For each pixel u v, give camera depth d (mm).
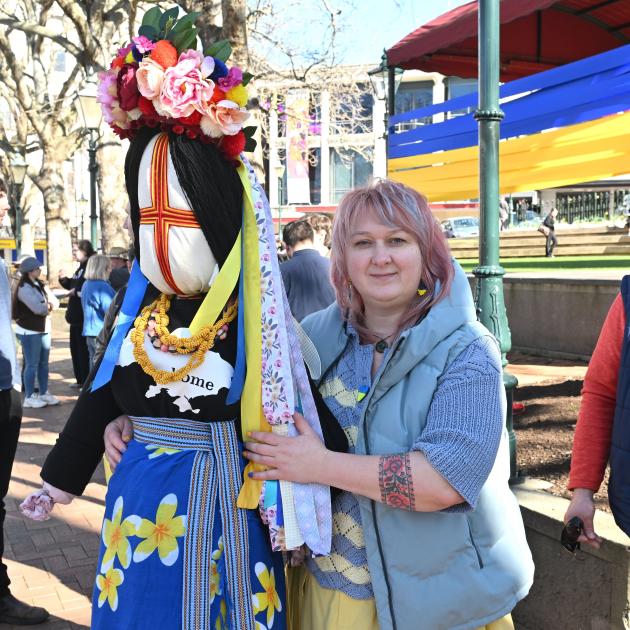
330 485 1672
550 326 7207
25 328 7652
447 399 1615
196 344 1702
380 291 1709
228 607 1677
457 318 1684
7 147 21938
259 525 1738
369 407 1721
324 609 1789
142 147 1723
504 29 7316
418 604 1657
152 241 1698
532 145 5375
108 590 1685
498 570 1695
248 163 1821
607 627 2328
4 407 3033
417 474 1561
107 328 2359
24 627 3150
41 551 3975
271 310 1719
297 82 12859
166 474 1689
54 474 1893
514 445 3018
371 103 27547
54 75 36219
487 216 2973
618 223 15469
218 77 1674
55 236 20219
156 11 1720
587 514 1884
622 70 4598
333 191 36656
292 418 1708
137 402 1772
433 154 6547
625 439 1705
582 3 6984
